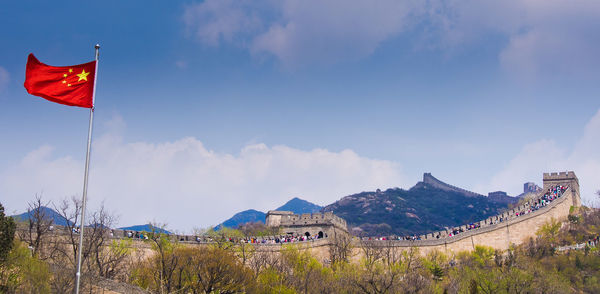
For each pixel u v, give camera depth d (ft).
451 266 381.19
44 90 136.05
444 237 411.34
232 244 299.38
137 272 241.14
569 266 376.68
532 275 330.75
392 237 421.18
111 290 208.74
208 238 322.34
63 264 208.23
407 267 351.46
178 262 246.06
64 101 136.98
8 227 180.65
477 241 418.10
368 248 380.58
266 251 322.55
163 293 221.66
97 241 240.73
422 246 404.16
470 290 303.48
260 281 266.98
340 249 376.68
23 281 180.86
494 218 449.06
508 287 312.71
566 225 451.53
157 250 264.52
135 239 270.26
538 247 403.54
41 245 224.33
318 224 461.37
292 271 303.89
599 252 385.91
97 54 142.92
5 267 179.52
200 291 237.86
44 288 182.19
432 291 303.07
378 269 315.37
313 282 285.02
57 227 252.42
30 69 136.36
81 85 138.92
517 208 467.93
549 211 447.42
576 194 517.55
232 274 247.29
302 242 362.94
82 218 132.05
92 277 204.03
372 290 288.51
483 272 339.36
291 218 473.26
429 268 358.43
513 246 419.54
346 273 311.68
